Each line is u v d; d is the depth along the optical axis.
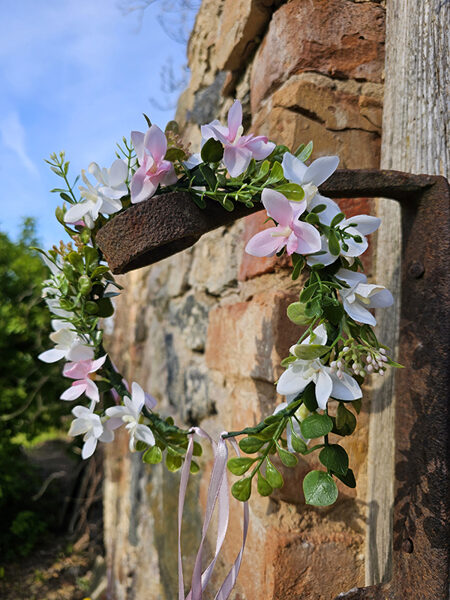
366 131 0.47
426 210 0.34
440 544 0.31
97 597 1.54
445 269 0.32
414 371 0.34
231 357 0.60
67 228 0.39
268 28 0.56
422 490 0.32
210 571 0.35
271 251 0.30
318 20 0.47
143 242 0.31
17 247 3.26
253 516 0.50
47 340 2.98
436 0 0.40
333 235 0.30
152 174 0.31
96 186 0.34
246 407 0.55
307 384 0.30
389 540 0.41
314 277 0.31
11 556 2.35
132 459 1.21
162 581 0.87
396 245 0.42
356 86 0.47
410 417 0.34
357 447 0.45
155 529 0.95
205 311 0.78
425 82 0.40
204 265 0.78
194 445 0.39
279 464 0.45
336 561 0.44
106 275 0.40
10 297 3.03
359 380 0.32
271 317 0.47
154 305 1.16
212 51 0.78
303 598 0.43
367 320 0.30
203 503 0.71
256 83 0.57
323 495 0.29
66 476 2.89
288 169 0.31
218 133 0.31
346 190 0.33
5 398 2.82
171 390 0.97
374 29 0.48
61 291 0.39
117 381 0.40
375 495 0.43
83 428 0.39
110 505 1.47
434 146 0.39
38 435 3.03
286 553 0.44
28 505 2.76
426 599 0.31
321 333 0.30
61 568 2.20
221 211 0.32
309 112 0.46
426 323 0.33
